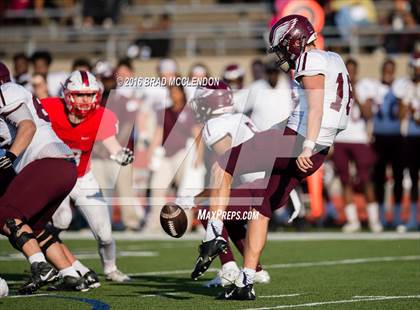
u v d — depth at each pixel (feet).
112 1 175.32
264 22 166.09
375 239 103.76
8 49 174.70
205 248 57.47
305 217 116.57
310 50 57.93
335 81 56.75
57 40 174.50
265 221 57.57
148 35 157.69
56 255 60.75
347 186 114.52
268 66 108.78
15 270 76.23
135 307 54.49
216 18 181.06
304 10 104.06
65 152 59.00
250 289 57.62
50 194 57.72
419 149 113.29
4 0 177.78
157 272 75.72
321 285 65.57
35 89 100.27
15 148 55.52
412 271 74.18
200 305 55.31
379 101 114.32
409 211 116.16
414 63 113.09
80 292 61.62
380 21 159.12
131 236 110.63
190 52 159.02
